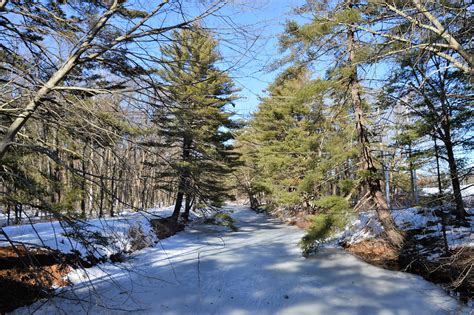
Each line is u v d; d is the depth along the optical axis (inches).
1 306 241.6
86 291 281.3
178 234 638.5
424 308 274.2
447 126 430.0
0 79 150.9
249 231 739.4
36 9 159.8
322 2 385.4
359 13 346.3
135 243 477.4
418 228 487.8
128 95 146.2
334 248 497.4
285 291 323.9
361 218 532.1
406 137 434.9
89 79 169.9
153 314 262.5
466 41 230.7
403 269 375.9
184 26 144.6
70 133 152.6
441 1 218.5
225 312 273.4
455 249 355.3
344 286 335.3
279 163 768.9
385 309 275.9
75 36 152.1
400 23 259.8
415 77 314.3
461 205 455.8
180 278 363.6
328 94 464.4
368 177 441.4
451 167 426.3
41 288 131.6
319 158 519.2
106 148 153.9
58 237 357.1
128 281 335.6
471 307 265.3
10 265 280.5
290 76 462.9
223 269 403.2
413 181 624.1
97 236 157.9
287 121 787.4
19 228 383.6
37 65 157.6
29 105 148.1
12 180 153.9
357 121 449.7
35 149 136.6
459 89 319.0
